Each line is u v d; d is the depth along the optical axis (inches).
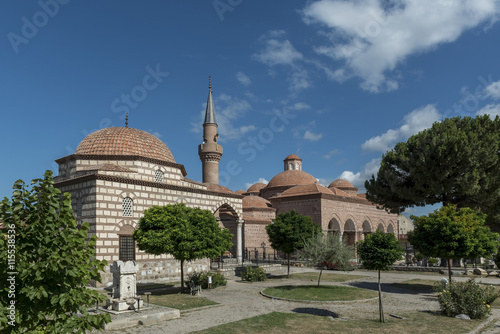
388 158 1504.7
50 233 237.1
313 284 1147.3
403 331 603.5
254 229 2025.1
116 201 1127.6
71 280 242.5
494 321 676.1
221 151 2222.0
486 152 1268.5
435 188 1318.9
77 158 1240.8
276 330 616.4
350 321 673.6
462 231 906.1
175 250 945.5
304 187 2167.8
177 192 1334.9
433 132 1387.8
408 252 2177.7
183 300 887.7
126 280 767.1
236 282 1235.9
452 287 748.0
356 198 2247.8
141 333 600.7
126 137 1338.6
